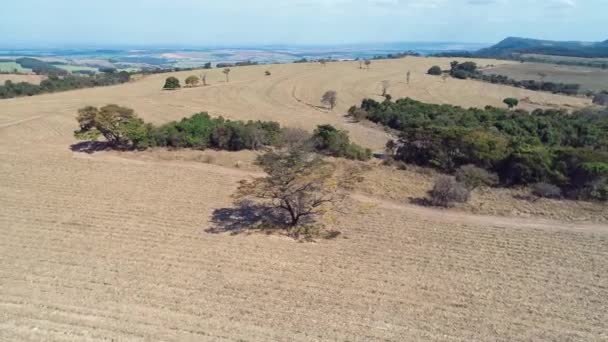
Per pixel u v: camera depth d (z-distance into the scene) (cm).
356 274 2469
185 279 2352
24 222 3044
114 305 2073
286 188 2975
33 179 3925
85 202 3441
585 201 3600
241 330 1916
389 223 3191
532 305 2195
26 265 2450
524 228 3123
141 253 2644
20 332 1833
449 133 4484
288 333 1909
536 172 3931
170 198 3584
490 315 2103
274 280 2372
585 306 2194
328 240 2909
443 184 3562
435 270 2539
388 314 2088
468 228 3122
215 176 4178
